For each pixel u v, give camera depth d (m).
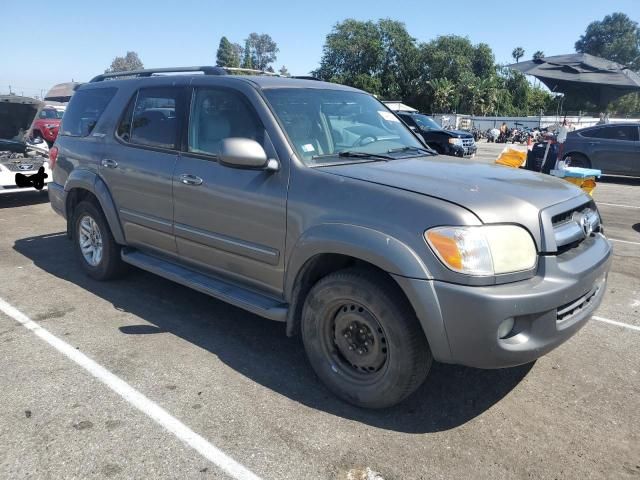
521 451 2.72
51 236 6.94
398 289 2.77
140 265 4.43
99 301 4.64
